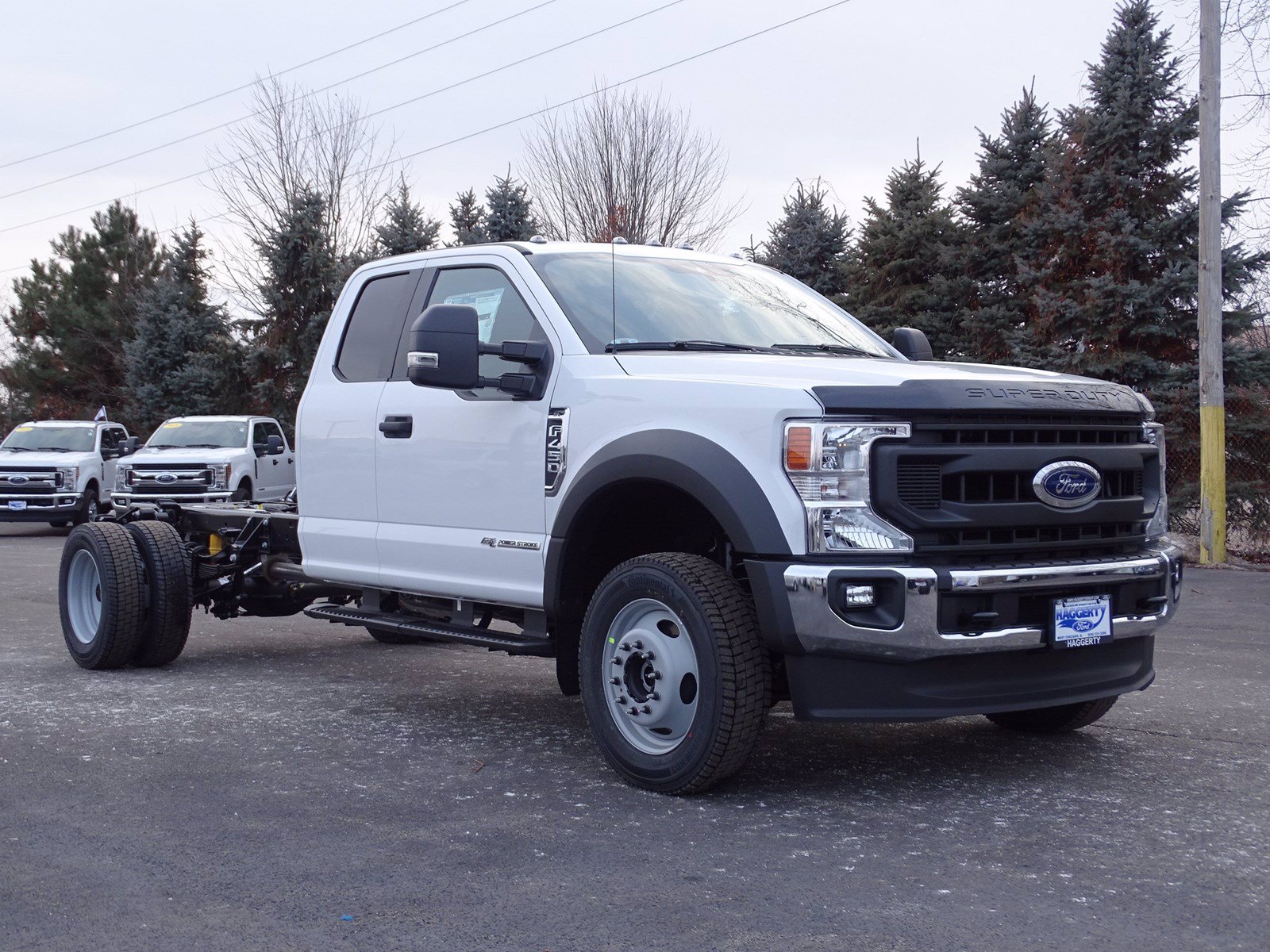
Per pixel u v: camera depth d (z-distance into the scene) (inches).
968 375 176.7
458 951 123.0
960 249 818.2
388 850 154.9
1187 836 159.3
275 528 280.8
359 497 240.2
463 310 195.3
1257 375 646.5
